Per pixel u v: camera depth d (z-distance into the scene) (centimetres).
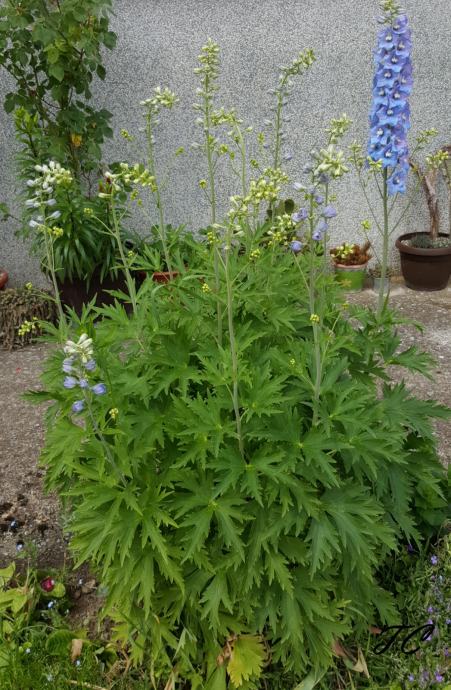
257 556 228
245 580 234
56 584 295
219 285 285
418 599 264
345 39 606
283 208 588
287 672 254
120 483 243
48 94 621
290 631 232
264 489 235
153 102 305
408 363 308
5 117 609
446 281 659
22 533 344
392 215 681
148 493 231
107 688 252
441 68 631
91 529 240
